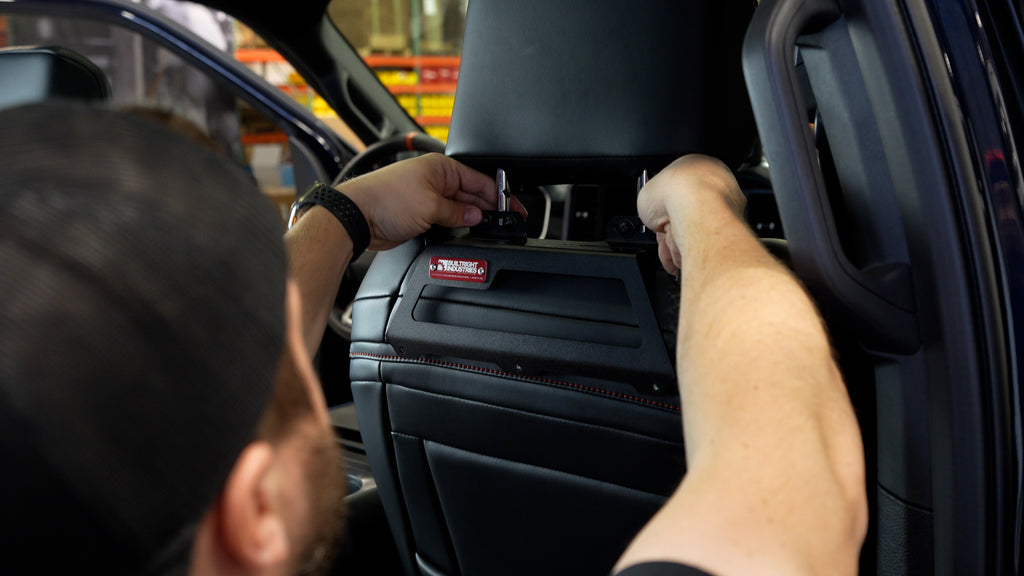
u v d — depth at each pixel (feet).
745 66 1.97
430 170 3.12
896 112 2.08
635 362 2.68
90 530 0.76
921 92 2.05
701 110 2.77
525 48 2.99
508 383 2.99
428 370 3.18
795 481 1.22
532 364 2.88
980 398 2.18
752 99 1.98
